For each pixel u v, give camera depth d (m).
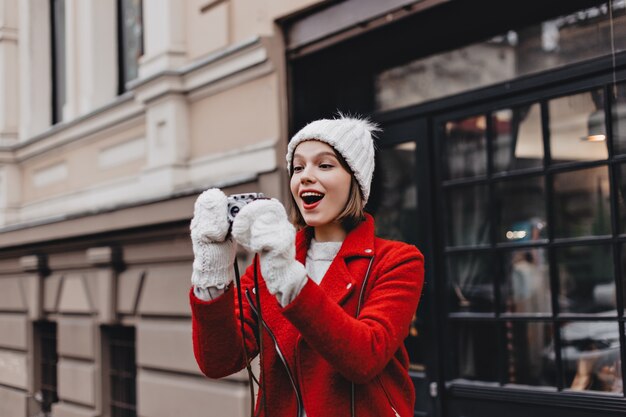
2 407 8.26
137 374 6.02
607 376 3.39
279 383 1.78
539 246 3.65
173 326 5.41
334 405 1.69
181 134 5.63
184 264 5.36
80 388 6.67
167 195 5.30
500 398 3.75
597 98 3.43
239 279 1.77
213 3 5.34
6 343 8.22
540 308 3.67
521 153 3.73
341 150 1.77
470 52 3.92
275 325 1.78
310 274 1.85
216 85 5.29
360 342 1.54
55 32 8.80
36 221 7.27
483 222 3.89
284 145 4.73
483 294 3.89
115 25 7.46
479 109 3.90
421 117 4.16
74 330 6.80
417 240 4.16
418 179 4.16
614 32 3.31
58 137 7.61
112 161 6.72
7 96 8.91
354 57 4.50
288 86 4.79
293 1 4.61
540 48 3.63
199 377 5.17
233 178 4.99
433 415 4.02
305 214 1.80
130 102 6.28
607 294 3.40
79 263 6.81
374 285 1.73
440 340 4.03
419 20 4.11
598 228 3.43
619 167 3.35
